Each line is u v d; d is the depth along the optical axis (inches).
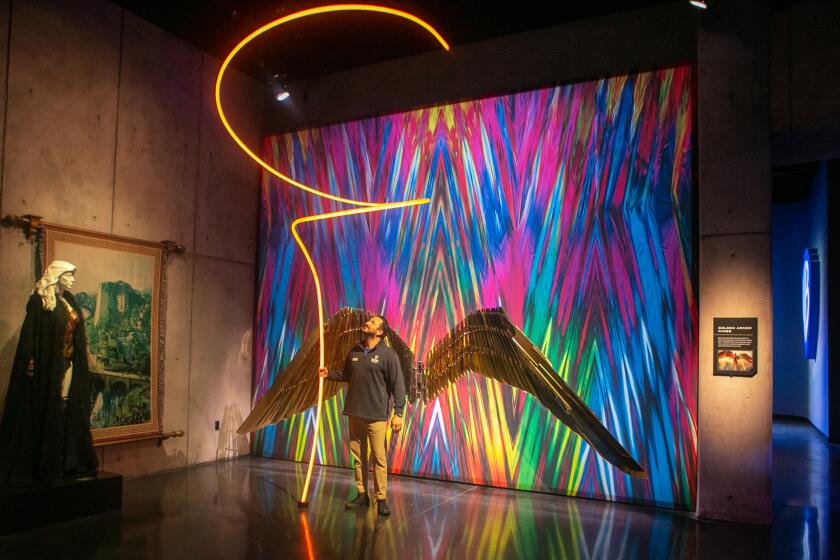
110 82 203.3
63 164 187.9
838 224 339.6
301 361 232.1
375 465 171.8
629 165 193.2
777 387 442.3
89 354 190.9
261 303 259.4
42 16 183.2
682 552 142.3
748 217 171.3
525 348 201.6
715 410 171.6
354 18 214.8
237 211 254.2
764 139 171.2
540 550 142.0
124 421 201.8
